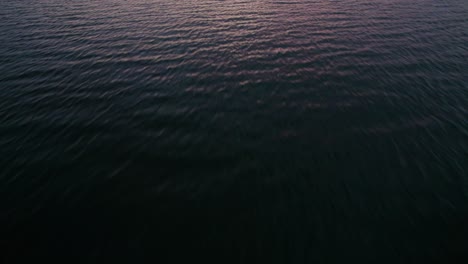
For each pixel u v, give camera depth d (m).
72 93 11.99
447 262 5.08
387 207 6.25
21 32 19.91
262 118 9.92
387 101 10.82
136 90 12.19
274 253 5.29
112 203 6.56
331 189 6.79
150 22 22.48
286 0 30.38
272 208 6.29
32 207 6.49
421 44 16.64
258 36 18.72
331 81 12.57
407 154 7.95
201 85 12.49
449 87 11.79
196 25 21.44
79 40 18.38
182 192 6.82
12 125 9.77
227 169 7.52
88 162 7.96
